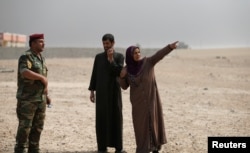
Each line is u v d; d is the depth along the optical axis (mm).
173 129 8766
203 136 8070
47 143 7320
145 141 5992
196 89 17578
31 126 6004
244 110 11758
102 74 6547
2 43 52750
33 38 5824
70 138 7762
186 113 11000
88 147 7074
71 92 15445
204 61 38094
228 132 8477
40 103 5973
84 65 31188
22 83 5793
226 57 44188
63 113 10672
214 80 22562
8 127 8672
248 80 23016
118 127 6543
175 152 6801
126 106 12227
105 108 6516
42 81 5777
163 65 32750
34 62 5797
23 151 5809
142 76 6000
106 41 6398
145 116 5988
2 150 6699
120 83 6242
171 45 5953
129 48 6023
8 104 12047
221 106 12492
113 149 7012
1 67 27219
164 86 18688
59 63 32406
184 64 34406
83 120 9703
